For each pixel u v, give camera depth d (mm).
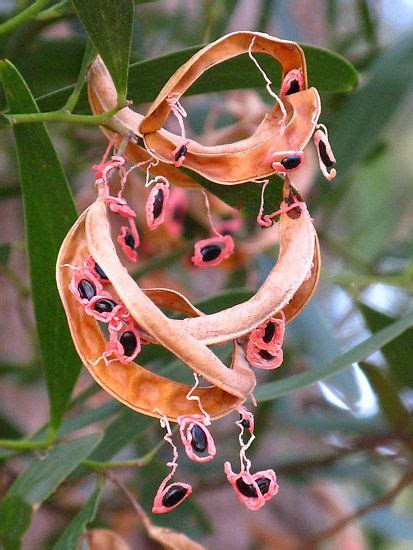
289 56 302
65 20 431
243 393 282
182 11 538
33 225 341
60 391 366
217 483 533
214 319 284
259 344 293
